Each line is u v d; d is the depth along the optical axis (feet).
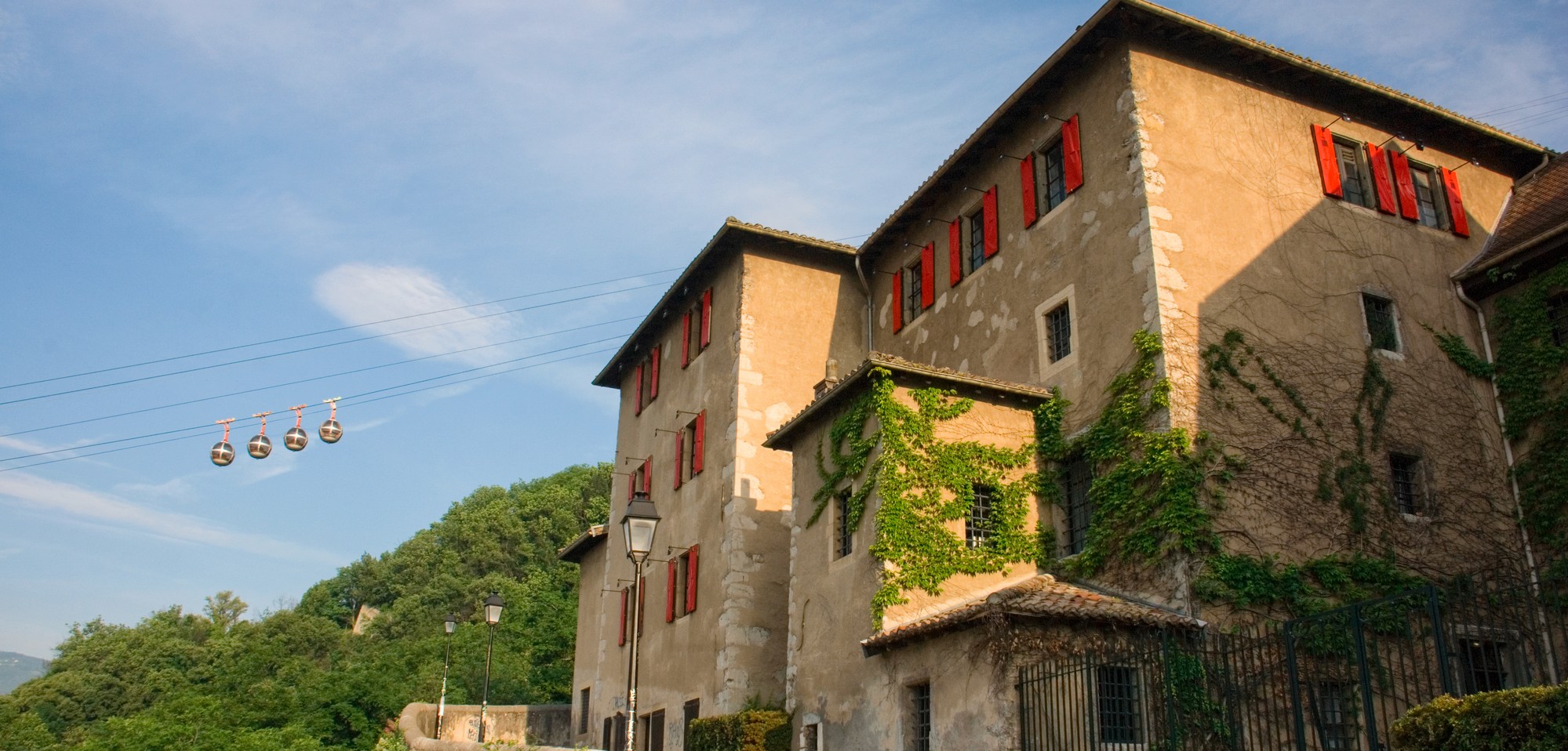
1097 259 59.67
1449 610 36.06
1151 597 51.47
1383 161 65.16
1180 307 55.21
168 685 201.57
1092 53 62.59
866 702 54.70
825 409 63.00
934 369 58.80
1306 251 60.18
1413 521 56.49
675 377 90.12
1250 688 47.39
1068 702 44.27
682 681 76.95
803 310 81.30
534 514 230.27
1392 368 59.88
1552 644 36.32
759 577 72.84
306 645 213.87
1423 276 63.62
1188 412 53.26
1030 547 57.98
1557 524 57.98
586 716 99.76
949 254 73.92
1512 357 61.87
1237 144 60.75
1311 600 50.65
